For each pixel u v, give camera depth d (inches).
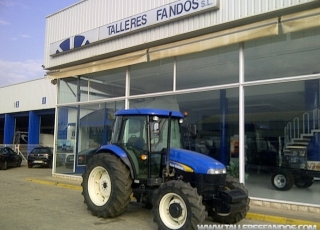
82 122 544.1
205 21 382.9
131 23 458.6
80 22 541.0
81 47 532.1
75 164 545.0
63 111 578.9
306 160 328.8
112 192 278.5
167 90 437.7
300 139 333.1
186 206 228.2
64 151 568.4
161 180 268.8
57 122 587.2
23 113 1007.0
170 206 239.1
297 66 336.8
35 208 327.0
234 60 377.1
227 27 374.0
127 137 295.3
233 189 260.7
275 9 329.7
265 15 340.5
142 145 281.7
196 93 407.5
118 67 489.7
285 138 341.4
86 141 533.3
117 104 495.5
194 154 268.2
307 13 310.0
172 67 434.3
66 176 553.6
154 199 247.6
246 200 256.7
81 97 552.1
